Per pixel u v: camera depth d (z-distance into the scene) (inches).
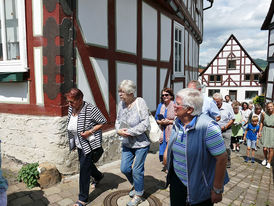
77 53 151.6
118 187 134.0
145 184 140.6
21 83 148.7
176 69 363.9
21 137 151.5
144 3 243.0
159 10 280.8
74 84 150.0
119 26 200.1
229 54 1230.3
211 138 70.6
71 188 130.5
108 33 185.0
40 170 130.3
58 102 139.3
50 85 139.9
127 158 115.7
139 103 111.3
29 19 140.6
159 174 158.4
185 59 397.1
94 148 110.2
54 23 135.0
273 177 188.2
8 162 156.6
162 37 293.6
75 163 149.3
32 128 146.6
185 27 388.2
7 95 155.5
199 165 72.8
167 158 83.7
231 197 136.1
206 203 75.7
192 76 475.2
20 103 151.0
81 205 110.3
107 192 127.5
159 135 120.5
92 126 111.0
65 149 142.6
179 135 76.5
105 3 179.6
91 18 164.2
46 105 142.8
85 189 110.6
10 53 151.1
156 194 128.0
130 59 220.1
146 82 256.1
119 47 201.2
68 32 142.4
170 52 323.0
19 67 143.8
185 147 74.0
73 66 148.3
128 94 109.6
